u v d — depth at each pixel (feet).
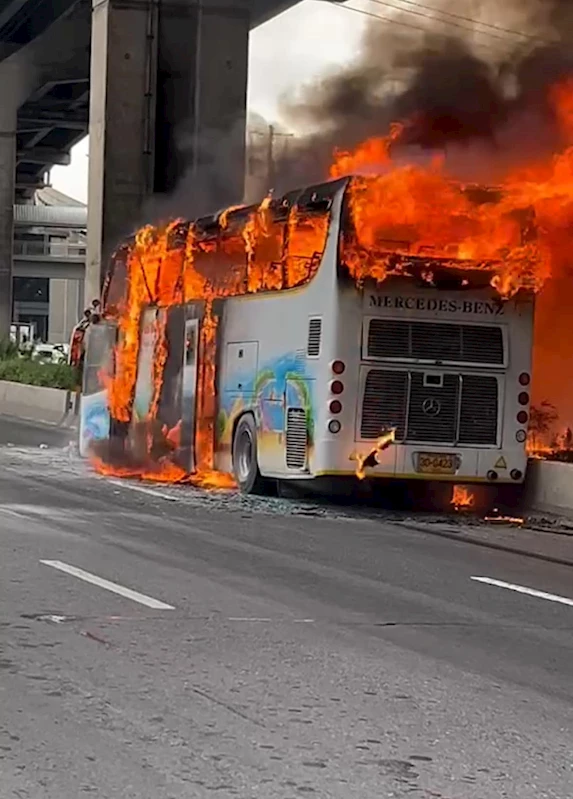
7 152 222.89
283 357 58.49
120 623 31.09
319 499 61.62
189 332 67.15
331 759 21.11
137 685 25.40
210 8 121.29
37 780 19.66
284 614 33.04
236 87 122.52
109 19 118.83
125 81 119.03
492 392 56.85
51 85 224.94
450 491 61.00
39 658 27.32
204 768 20.45
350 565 41.81
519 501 60.18
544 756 21.74
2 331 230.07
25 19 182.80
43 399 121.39
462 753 21.72
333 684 26.00
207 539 46.44
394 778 20.25
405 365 55.77
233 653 28.40
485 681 26.84
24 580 36.32
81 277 346.33
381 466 55.57
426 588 38.09
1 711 23.34
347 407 55.21
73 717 23.08
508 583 39.60
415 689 25.89
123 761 20.68
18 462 75.82
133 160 119.34
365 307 55.36
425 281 55.93
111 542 44.52
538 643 30.94
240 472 62.08
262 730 22.62
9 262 228.84
